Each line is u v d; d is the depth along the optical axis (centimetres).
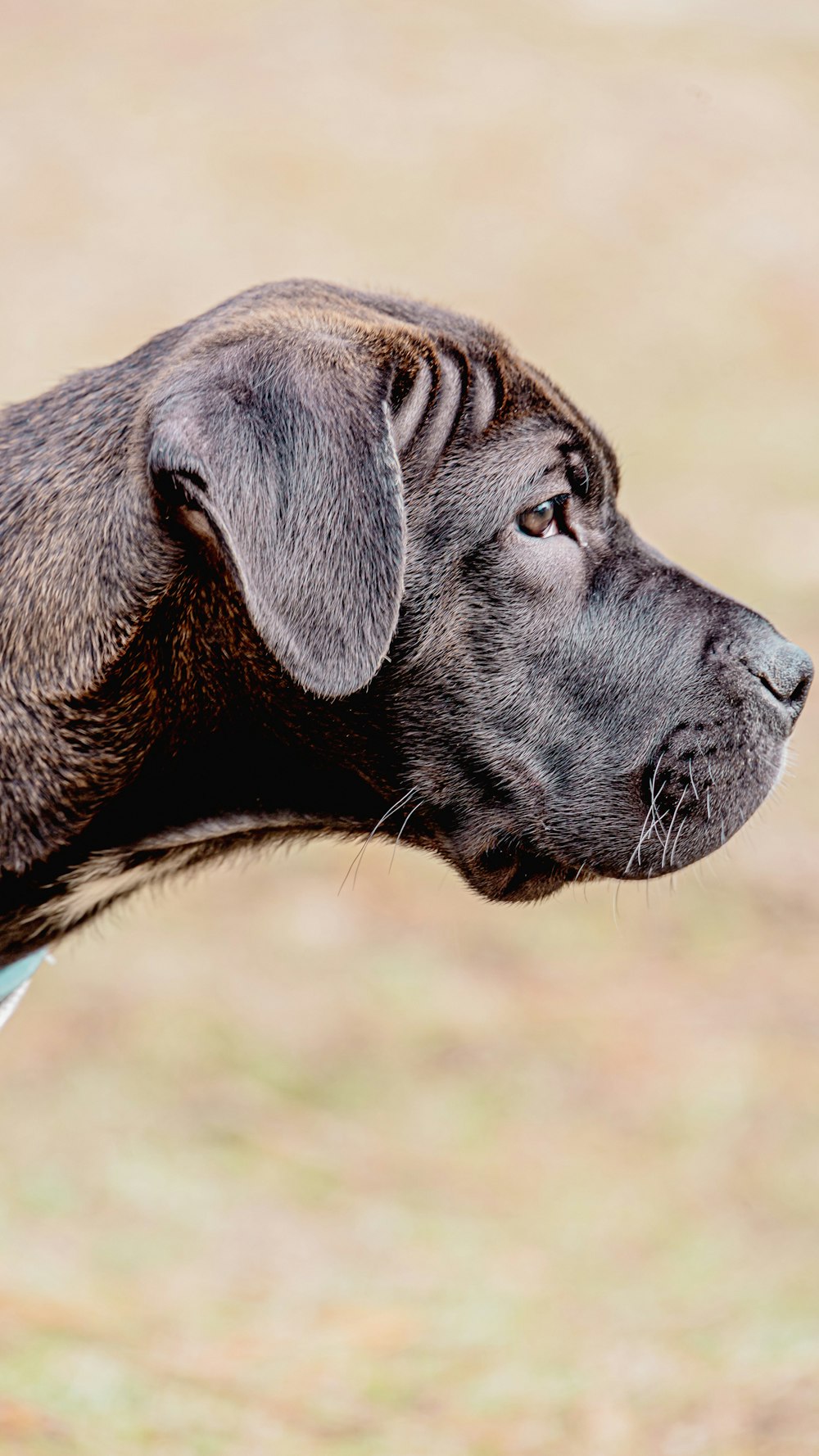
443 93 2612
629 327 2064
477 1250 717
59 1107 814
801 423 1852
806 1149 788
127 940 994
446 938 1037
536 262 2205
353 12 2838
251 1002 930
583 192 2358
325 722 454
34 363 1927
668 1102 844
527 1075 874
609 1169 789
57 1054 864
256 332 417
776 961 1005
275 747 457
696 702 477
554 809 475
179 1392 567
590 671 471
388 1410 575
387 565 392
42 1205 729
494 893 496
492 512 458
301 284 491
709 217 2306
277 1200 751
